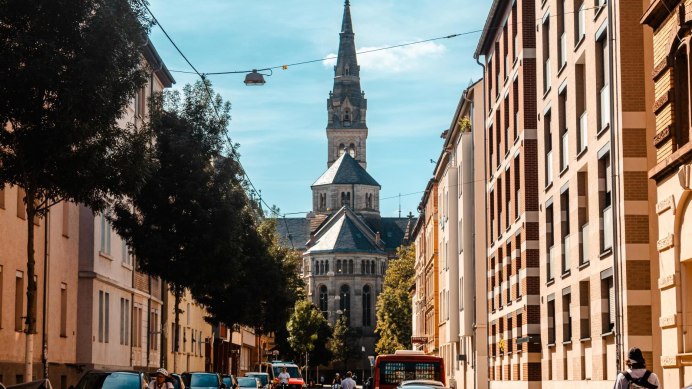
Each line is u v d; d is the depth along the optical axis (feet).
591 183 99.19
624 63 88.12
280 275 241.35
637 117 87.66
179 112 141.79
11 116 75.77
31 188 79.97
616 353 88.17
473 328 196.95
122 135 84.89
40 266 124.57
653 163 87.15
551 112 118.32
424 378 122.72
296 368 260.21
